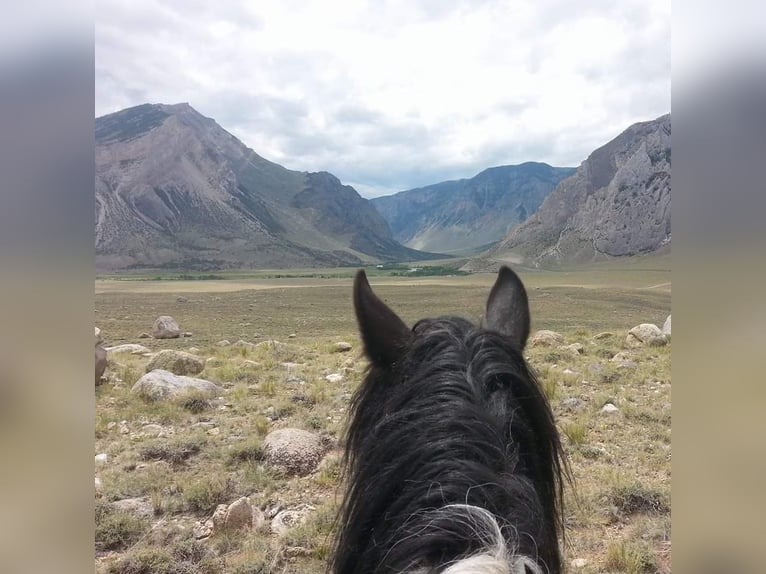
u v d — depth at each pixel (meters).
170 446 5.95
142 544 4.05
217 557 3.88
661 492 4.64
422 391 1.52
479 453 1.35
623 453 5.92
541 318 26.36
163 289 63.34
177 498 4.79
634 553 3.72
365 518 1.40
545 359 11.44
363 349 1.81
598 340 14.73
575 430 6.29
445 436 1.37
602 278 69.94
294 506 4.69
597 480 5.08
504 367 1.59
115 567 3.71
